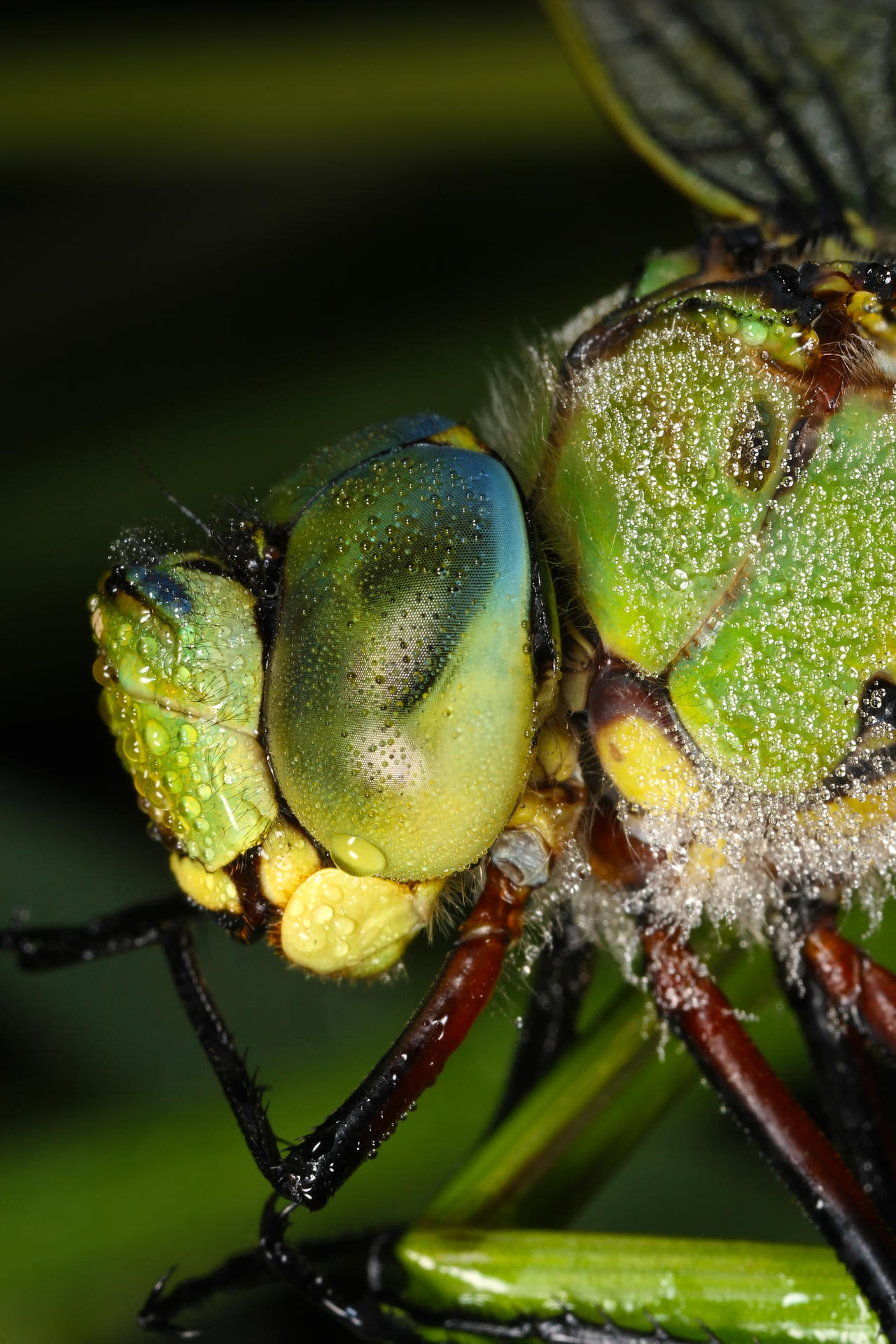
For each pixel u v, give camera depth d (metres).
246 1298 0.09
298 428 0.11
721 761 0.08
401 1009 0.09
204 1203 0.09
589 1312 0.08
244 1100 0.08
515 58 0.14
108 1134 0.09
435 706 0.08
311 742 0.08
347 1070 0.09
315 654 0.08
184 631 0.08
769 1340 0.08
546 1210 0.09
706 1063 0.08
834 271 0.08
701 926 0.09
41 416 0.11
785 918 0.08
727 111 0.09
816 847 0.08
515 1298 0.09
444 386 0.11
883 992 0.08
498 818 0.08
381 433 0.08
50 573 0.10
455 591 0.08
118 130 0.13
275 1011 0.09
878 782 0.08
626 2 0.10
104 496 0.10
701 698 0.08
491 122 0.13
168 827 0.08
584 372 0.08
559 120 0.14
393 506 0.08
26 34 0.13
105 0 0.13
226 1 0.13
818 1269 0.08
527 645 0.08
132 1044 0.09
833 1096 0.09
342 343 0.11
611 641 0.08
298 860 0.08
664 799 0.08
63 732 0.10
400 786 0.08
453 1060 0.09
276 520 0.08
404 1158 0.09
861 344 0.08
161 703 0.08
